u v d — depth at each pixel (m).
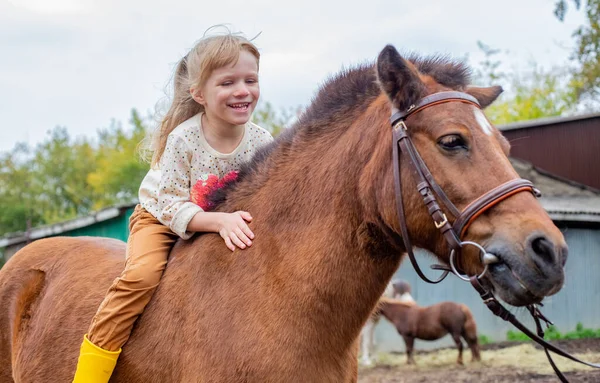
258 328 2.45
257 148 3.03
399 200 2.29
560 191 17.45
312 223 2.55
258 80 2.96
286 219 2.62
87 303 3.12
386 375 9.66
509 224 2.09
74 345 3.03
